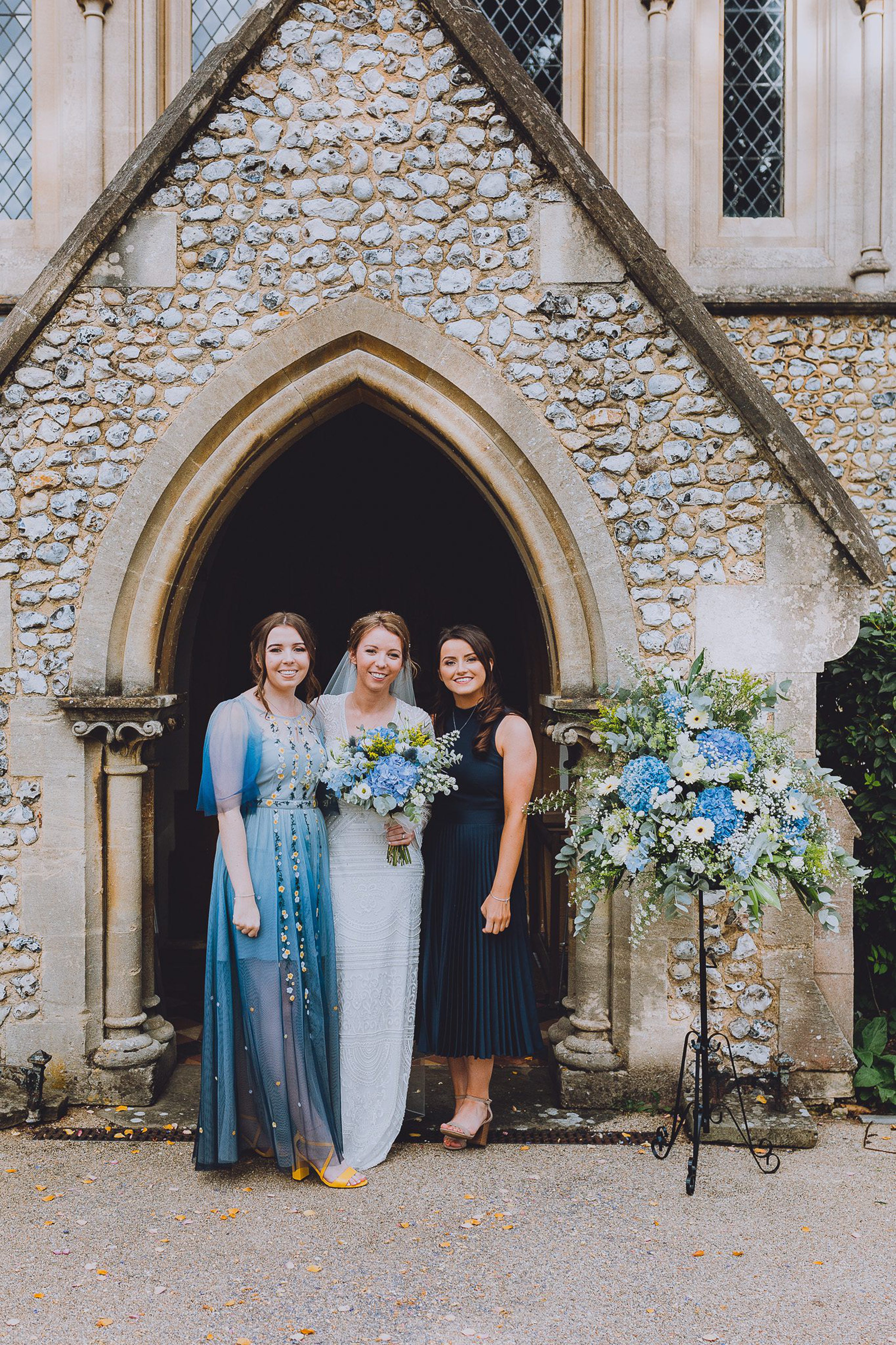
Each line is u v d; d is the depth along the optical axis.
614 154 5.66
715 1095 3.24
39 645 3.47
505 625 5.74
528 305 3.48
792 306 5.57
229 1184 2.91
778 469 3.46
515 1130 3.27
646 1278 2.43
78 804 3.46
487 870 3.08
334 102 3.47
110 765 3.48
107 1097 3.44
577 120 5.70
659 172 5.61
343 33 3.47
